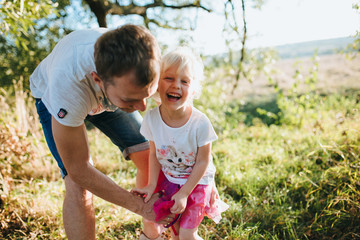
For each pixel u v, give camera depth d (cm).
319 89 942
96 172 166
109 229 240
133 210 183
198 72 182
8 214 252
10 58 754
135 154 220
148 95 133
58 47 159
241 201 288
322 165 321
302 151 382
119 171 361
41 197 283
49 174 352
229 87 695
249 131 576
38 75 179
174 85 169
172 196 182
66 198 179
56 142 152
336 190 263
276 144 437
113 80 125
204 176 191
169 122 186
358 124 388
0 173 279
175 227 201
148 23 620
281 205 267
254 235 227
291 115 614
